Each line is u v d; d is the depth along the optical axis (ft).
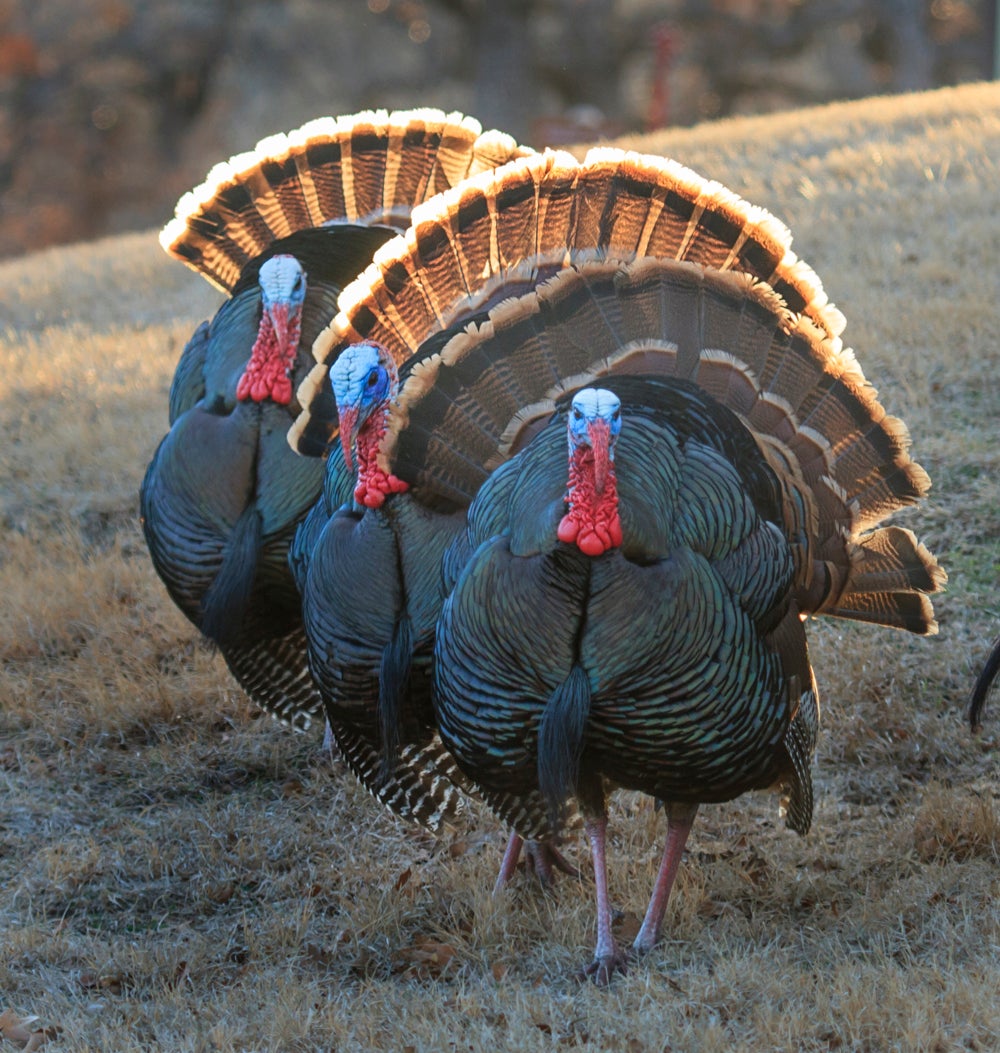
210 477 70.90
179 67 379.35
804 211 146.72
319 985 63.46
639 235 67.26
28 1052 58.49
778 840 71.67
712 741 56.39
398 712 62.13
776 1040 53.83
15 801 78.95
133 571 97.66
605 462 51.80
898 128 180.34
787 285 66.18
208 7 376.68
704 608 54.85
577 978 61.21
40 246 382.01
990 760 75.97
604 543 52.85
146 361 131.75
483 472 62.39
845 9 385.50
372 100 403.95
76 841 75.66
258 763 81.61
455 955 63.93
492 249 67.82
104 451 113.09
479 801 75.46
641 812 74.18
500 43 379.14
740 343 64.18
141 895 71.72
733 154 173.58
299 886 71.41
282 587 72.69
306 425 68.03
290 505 70.38
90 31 373.20
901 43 390.63
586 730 56.49
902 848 69.41
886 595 67.72
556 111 403.95
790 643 60.44
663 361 63.31
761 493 59.26
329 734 81.41
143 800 79.25
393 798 68.85
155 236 195.31
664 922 64.28
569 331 62.85
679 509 55.88
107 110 391.24
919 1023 53.31
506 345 62.13
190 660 90.22
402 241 66.44
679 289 63.82
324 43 395.96
